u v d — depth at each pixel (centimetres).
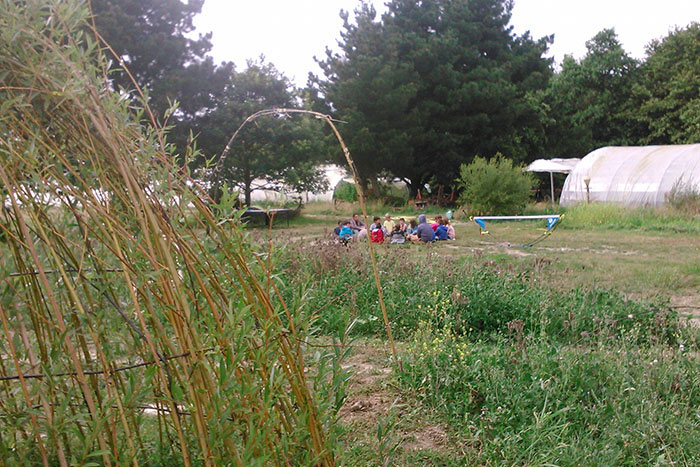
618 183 2805
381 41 3666
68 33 201
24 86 198
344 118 3606
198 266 234
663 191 2627
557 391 457
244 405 230
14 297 202
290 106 3183
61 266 205
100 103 204
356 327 705
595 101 4953
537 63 4244
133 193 210
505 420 434
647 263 1269
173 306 217
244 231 247
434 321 709
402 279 820
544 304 693
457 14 3969
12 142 204
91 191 211
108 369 228
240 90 3036
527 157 4412
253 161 2992
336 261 870
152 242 220
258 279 250
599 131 5019
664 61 4719
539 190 4391
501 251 1548
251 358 238
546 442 406
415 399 491
